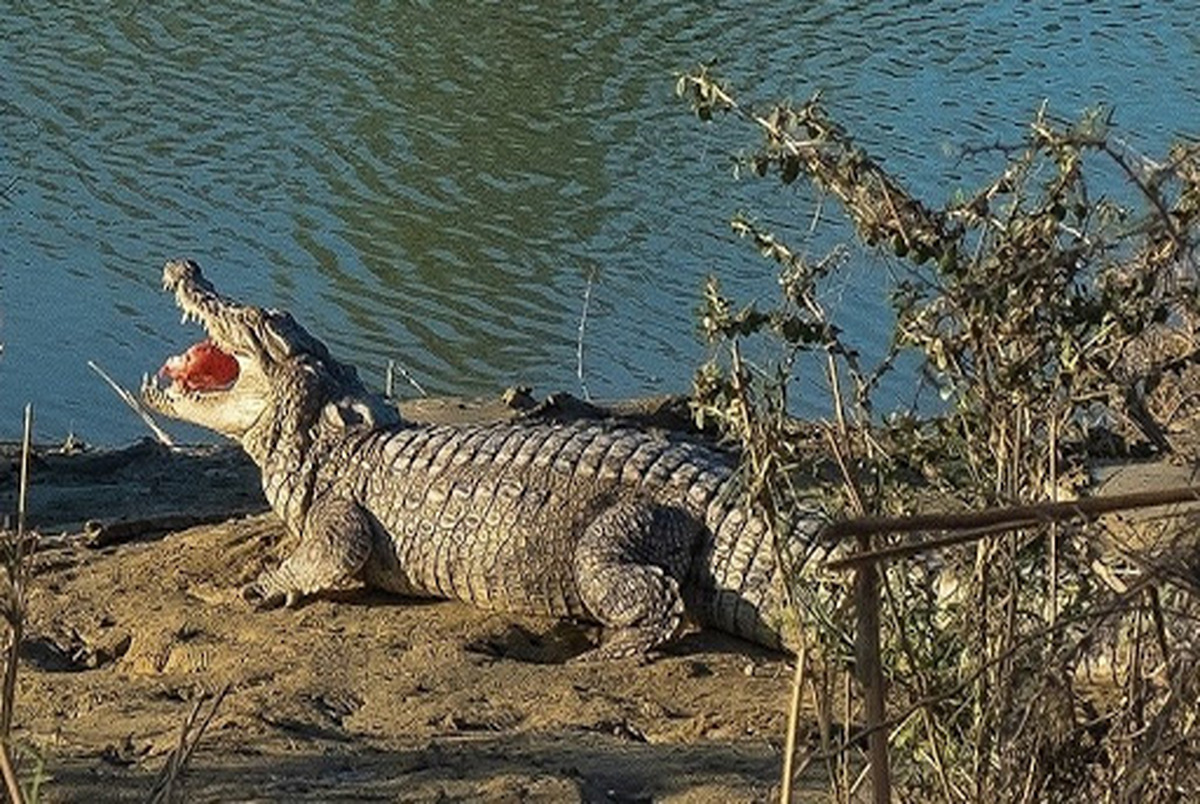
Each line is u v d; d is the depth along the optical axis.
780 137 5.80
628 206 22.72
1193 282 5.49
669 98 26.36
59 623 10.05
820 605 6.09
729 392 5.98
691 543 9.91
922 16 30.09
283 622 9.96
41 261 21.22
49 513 12.35
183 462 13.70
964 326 5.73
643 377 18.58
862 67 27.25
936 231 5.61
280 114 25.83
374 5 30.56
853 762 7.32
